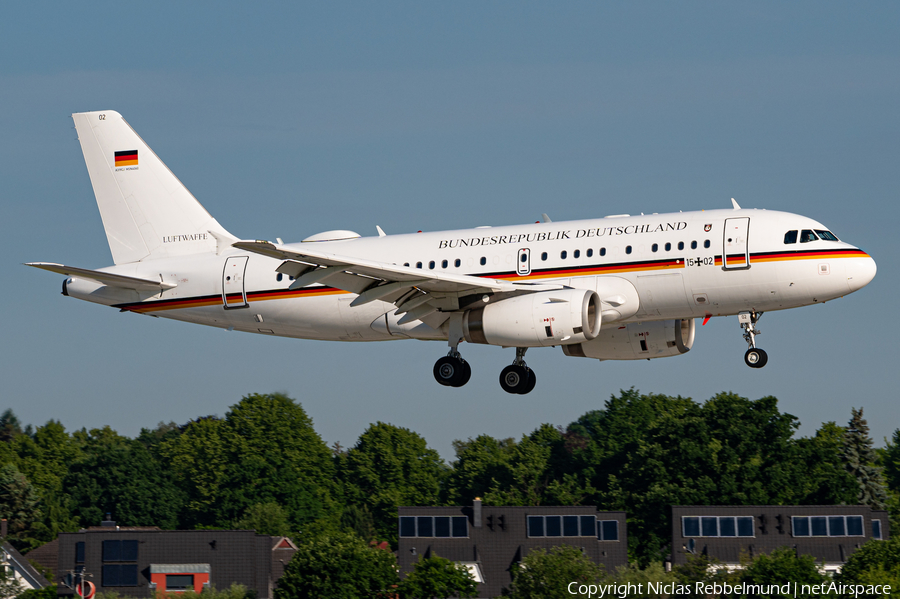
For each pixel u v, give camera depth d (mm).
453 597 140500
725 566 136125
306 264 109438
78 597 132250
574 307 111875
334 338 131500
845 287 112000
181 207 138000
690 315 118062
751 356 117938
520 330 113875
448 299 117625
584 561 133625
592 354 130750
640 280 115750
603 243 117750
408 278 112312
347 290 116000
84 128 141000
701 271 114000
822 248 112188
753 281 113188
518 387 126188
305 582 140625
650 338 127625
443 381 120938
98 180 140500
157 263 136625
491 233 123312
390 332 126312
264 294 130375
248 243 101500
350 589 139625
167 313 135250
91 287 136750
